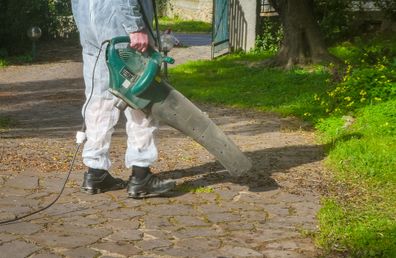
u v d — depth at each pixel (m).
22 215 6.55
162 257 5.62
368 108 11.66
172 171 8.33
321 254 5.75
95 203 6.98
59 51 27.06
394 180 7.94
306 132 11.46
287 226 6.43
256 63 20.38
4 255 5.55
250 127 12.13
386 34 23.83
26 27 25.73
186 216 6.64
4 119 12.97
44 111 14.41
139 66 6.82
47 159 8.76
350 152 8.93
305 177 8.16
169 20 44.59
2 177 7.80
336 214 6.57
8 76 21.33
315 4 24.48
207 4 42.78
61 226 6.27
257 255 5.71
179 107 6.99
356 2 24.38
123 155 9.31
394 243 5.81
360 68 14.56
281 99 14.96
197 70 20.81
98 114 7.21
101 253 5.67
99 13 6.91
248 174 8.23
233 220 6.56
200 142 7.09
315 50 19.50
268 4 25.08
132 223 6.40
